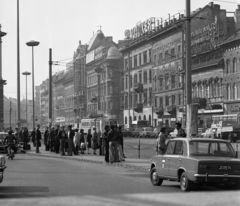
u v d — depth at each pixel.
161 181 16.81
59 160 32.69
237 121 60.91
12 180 18.89
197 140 15.19
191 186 14.72
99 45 142.25
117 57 118.31
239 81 68.06
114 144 27.95
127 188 16.09
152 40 94.69
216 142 15.16
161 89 91.06
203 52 76.94
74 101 154.88
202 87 78.25
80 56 149.50
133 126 90.38
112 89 117.88
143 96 99.75
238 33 69.62
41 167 26.05
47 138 45.16
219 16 82.56
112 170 24.19
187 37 21.61
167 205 11.98
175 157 15.53
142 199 13.22
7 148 36.47
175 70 84.75
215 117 65.25
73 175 21.27
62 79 176.50
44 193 14.76
